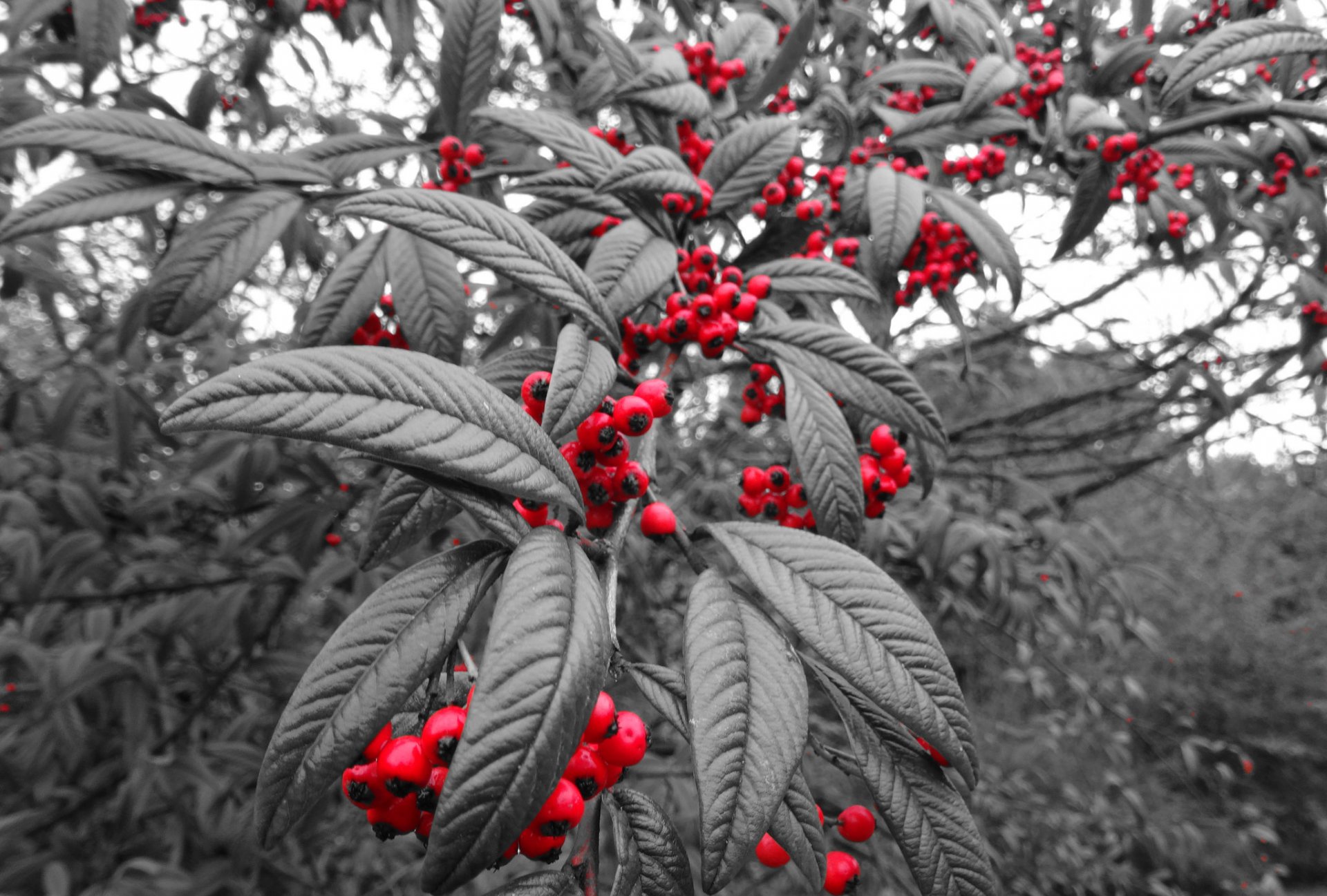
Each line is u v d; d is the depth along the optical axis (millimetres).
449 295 1778
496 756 725
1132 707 7336
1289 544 10617
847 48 3334
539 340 2613
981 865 1139
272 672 3551
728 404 5414
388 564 3355
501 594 826
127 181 1725
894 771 1183
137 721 3338
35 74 2990
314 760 838
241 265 1722
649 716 4562
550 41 2621
